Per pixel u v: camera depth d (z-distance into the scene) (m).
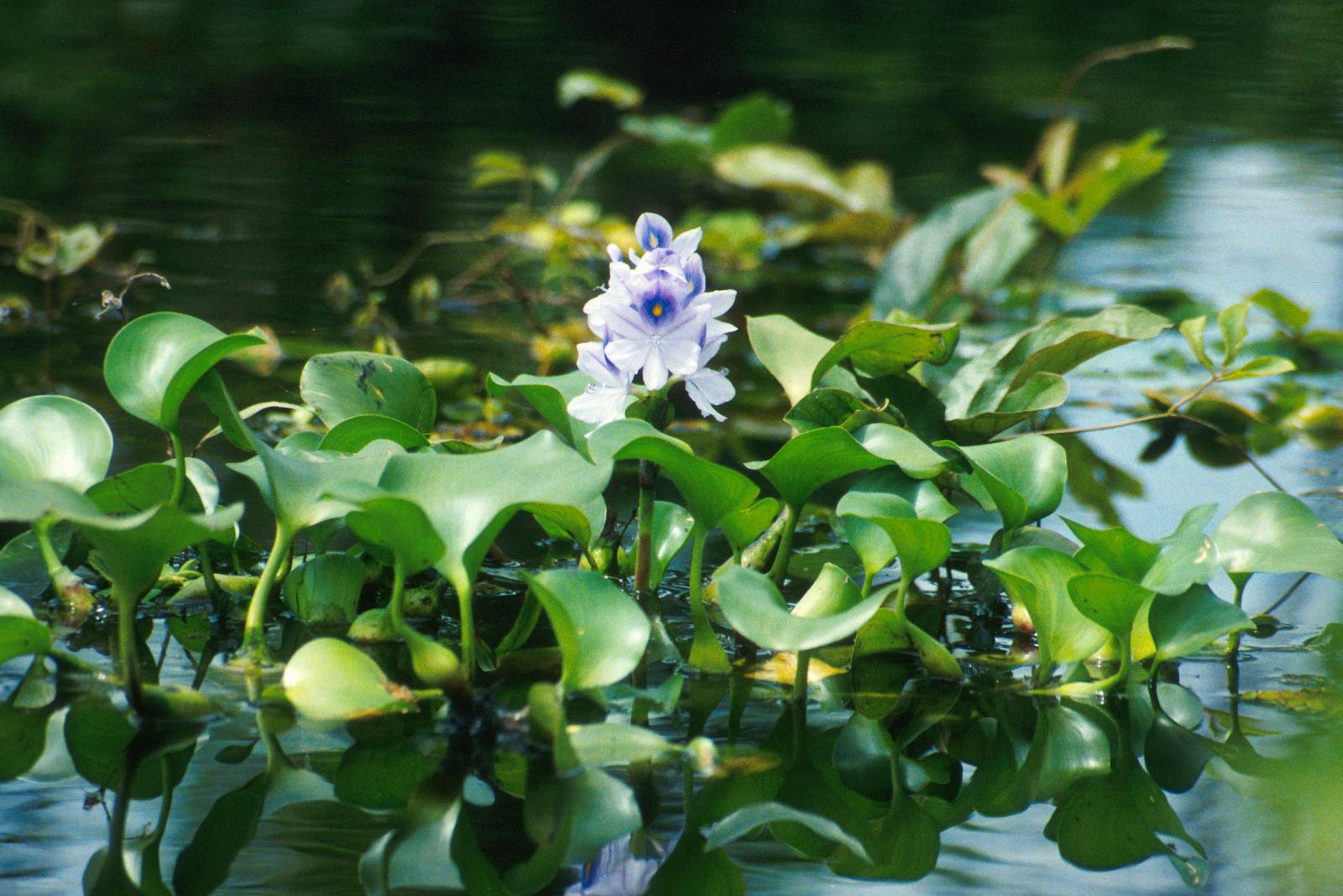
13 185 7.29
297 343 4.80
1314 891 3.72
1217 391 4.68
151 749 3.83
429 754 3.84
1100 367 5.03
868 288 6.25
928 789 3.82
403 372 4.12
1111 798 3.81
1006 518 4.00
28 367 4.57
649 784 3.81
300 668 3.89
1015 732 3.89
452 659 3.86
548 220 6.29
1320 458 4.45
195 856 3.74
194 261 5.98
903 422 4.16
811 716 3.90
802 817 3.79
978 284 5.84
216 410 3.95
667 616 4.05
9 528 4.14
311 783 3.80
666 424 3.96
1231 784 3.83
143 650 3.96
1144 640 3.97
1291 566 3.93
